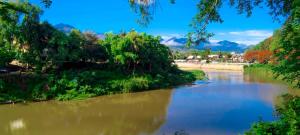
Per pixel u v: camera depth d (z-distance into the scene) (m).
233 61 154.88
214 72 108.50
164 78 67.06
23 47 53.41
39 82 49.78
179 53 165.62
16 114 37.94
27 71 53.62
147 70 69.50
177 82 69.31
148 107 41.78
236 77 85.50
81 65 63.00
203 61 145.38
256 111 36.81
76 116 36.94
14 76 49.50
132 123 33.16
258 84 66.12
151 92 56.62
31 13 51.41
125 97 51.22
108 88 54.88
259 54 110.81
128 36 64.81
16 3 49.38
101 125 32.66
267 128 10.86
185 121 32.78
